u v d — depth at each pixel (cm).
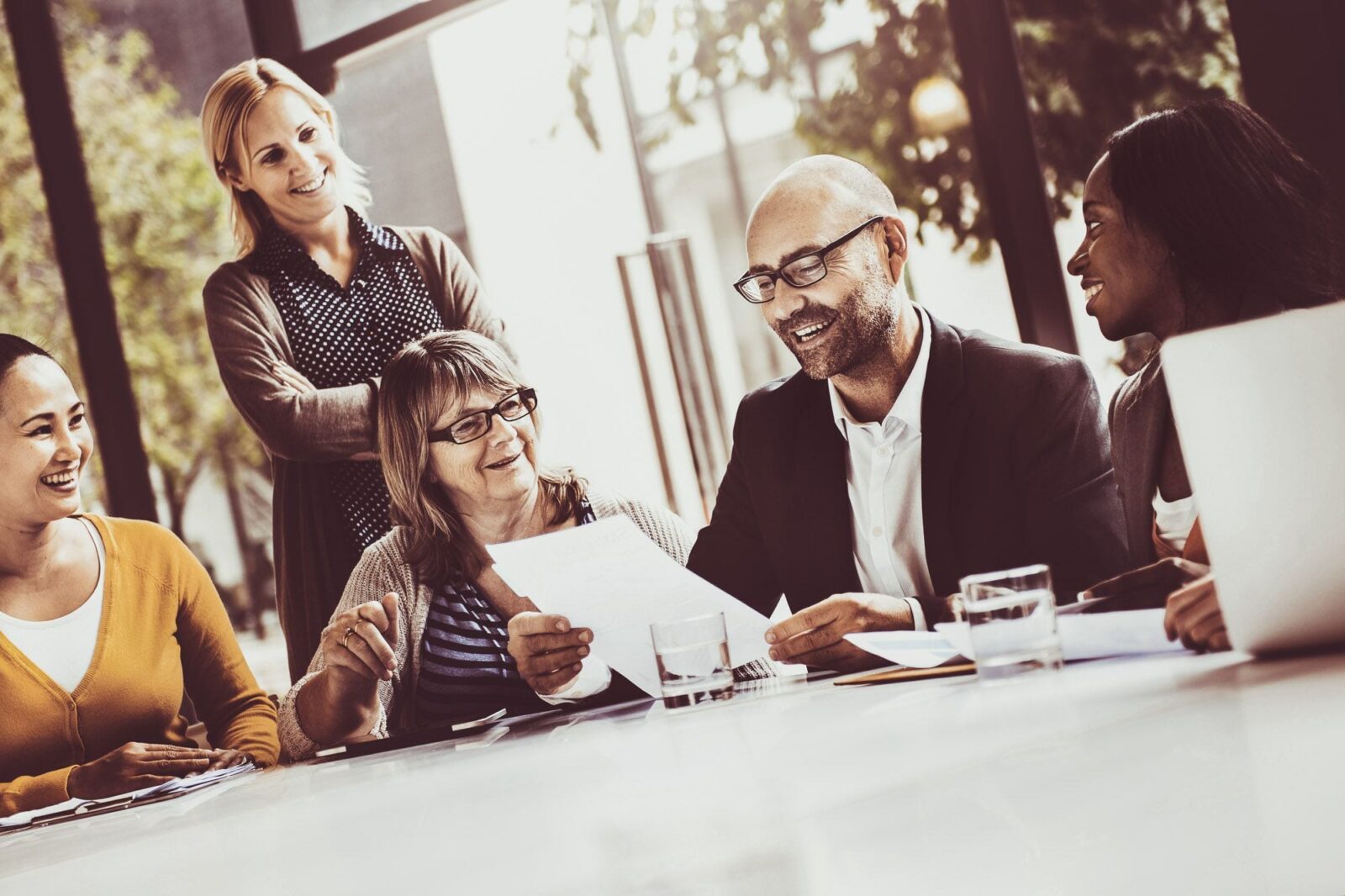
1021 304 264
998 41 258
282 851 95
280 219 289
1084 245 165
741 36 332
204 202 359
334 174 291
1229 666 92
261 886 81
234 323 285
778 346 339
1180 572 113
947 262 310
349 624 172
